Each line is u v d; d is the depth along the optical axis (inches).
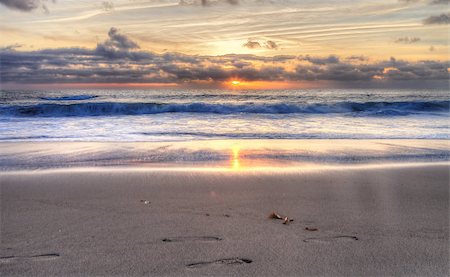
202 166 303.3
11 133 496.4
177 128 561.6
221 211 186.7
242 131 533.3
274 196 214.5
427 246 145.3
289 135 494.9
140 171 279.4
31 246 143.1
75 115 777.6
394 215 181.9
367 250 141.3
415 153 367.2
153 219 173.9
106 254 136.6
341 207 194.7
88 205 195.5
